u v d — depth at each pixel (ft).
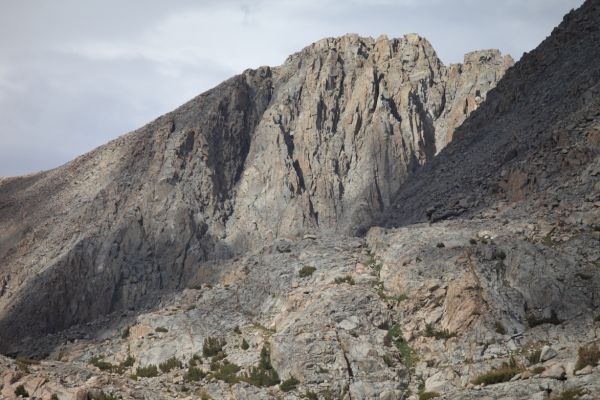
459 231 386.73
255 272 418.10
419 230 402.31
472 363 312.29
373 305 351.87
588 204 377.71
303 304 368.68
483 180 475.72
